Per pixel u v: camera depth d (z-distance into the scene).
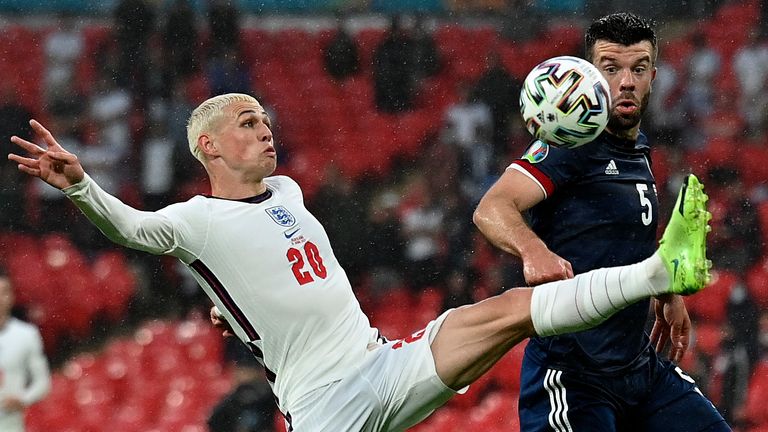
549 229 14.91
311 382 14.76
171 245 14.50
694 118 48.94
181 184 46.16
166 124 47.19
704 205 12.09
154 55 48.31
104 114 47.38
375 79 49.72
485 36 51.47
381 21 52.25
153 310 41.78
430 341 14.44
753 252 43.50
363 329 15.27
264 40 50.84
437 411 35.66
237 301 14.92
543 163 14.27
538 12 52.03
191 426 36.16
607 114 13.44
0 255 42.97
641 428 15.42
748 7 51.53
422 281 42.59
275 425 34.03
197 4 49.16
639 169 14.93
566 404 14.73
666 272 12.36
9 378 29.81
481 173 46.69
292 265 14.94
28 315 41.66
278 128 49.12
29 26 49.44
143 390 37.53
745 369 37.69
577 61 13.55
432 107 49.41
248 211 15.03
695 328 38.81
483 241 43.09
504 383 36.16
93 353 41.38
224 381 37.62
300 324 14.80
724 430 15.26
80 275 42.16
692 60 50.41
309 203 46.44
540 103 13.44
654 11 51.94
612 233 14.63
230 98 15.55
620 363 14.86
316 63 50.69
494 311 13.84
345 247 43.78
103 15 50.16
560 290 13.21
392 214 44.06
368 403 14.50
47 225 43.91
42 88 48.19
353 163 47.97
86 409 37.03
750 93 49.56
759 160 47.50
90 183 13.45
